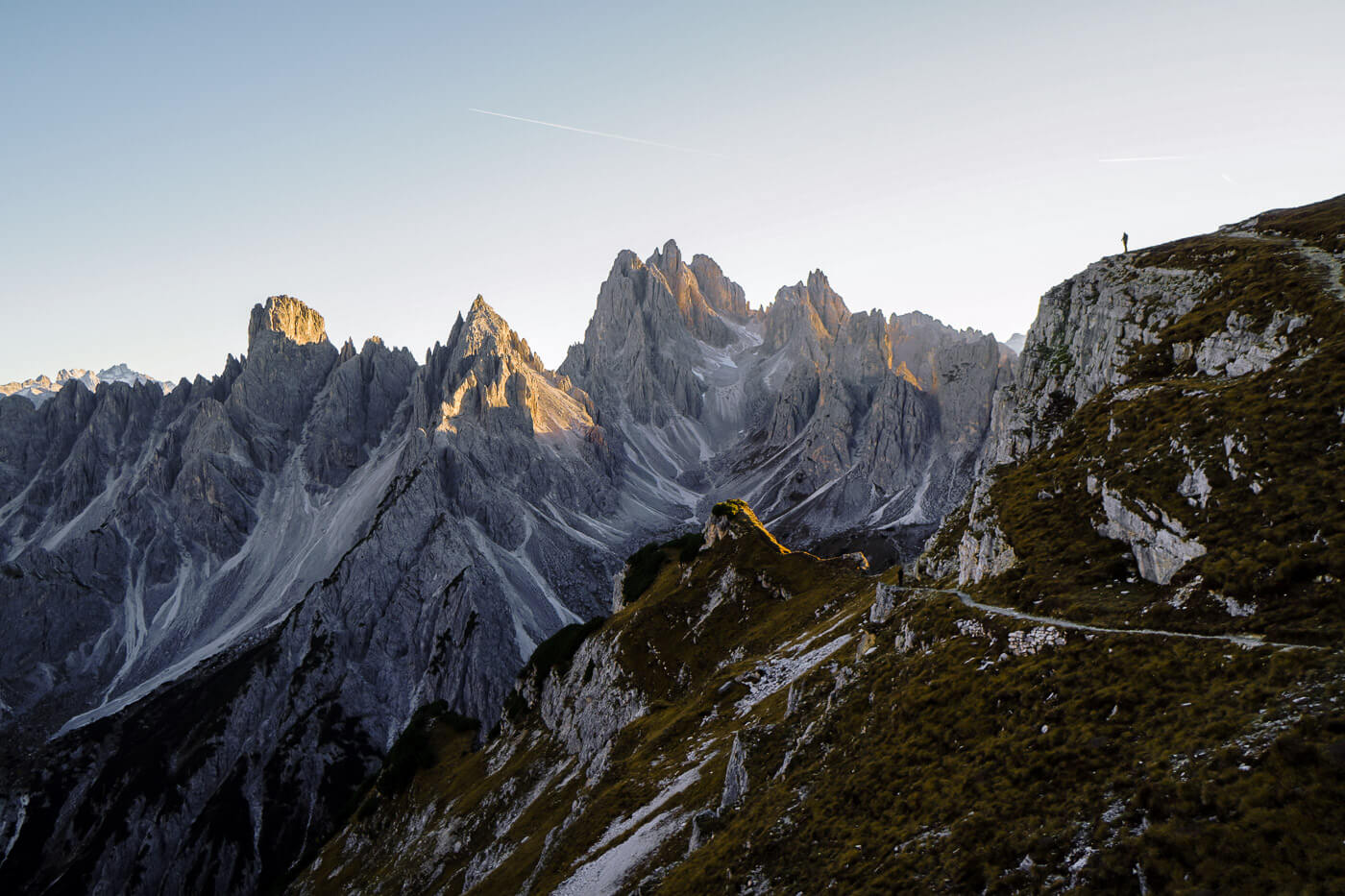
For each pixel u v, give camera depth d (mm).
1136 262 74188
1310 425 36188
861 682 44219
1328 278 48406
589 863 53469
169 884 195250
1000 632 37375
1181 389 49438
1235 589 30406
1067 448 54781
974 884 24281
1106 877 21375
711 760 56938
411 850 107500
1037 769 27594
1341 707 21891
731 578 105562
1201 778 22250
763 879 32844
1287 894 18078
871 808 32375
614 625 111500
